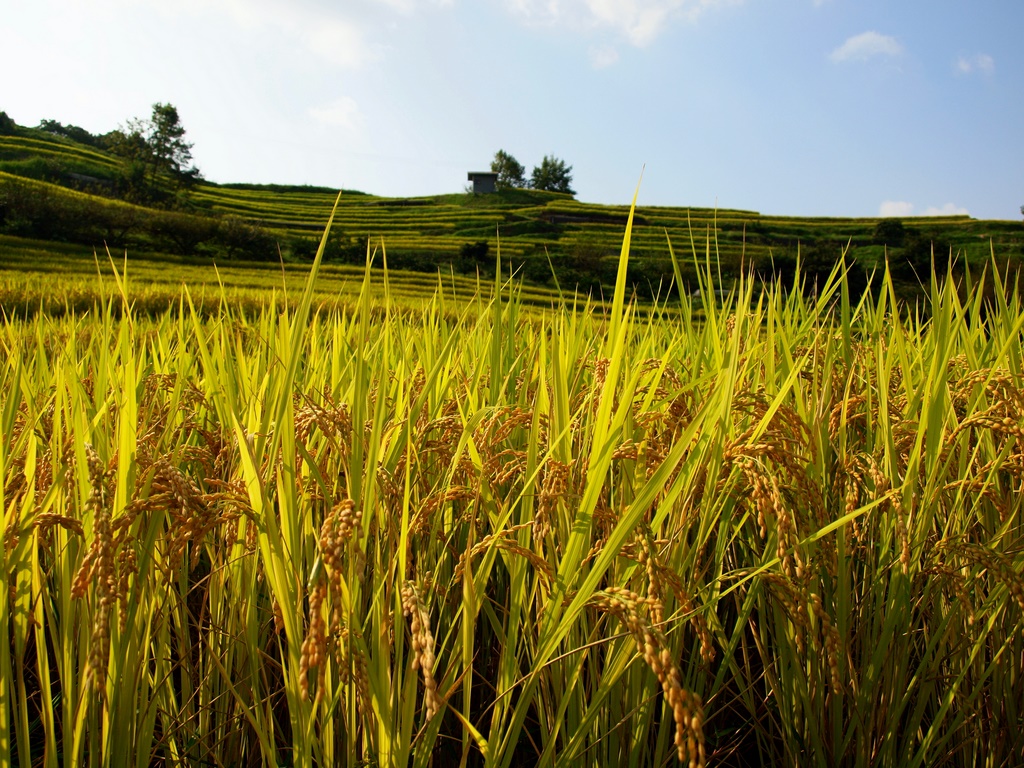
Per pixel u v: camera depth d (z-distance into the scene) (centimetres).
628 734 179
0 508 137
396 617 154
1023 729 217
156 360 307
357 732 182
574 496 153
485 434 196
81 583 119
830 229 9431
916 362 264
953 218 10256
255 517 142
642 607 140
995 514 230
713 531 243
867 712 202
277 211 10281
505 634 185
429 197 12275
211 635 190
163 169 10406
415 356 332
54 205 5162
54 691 225
